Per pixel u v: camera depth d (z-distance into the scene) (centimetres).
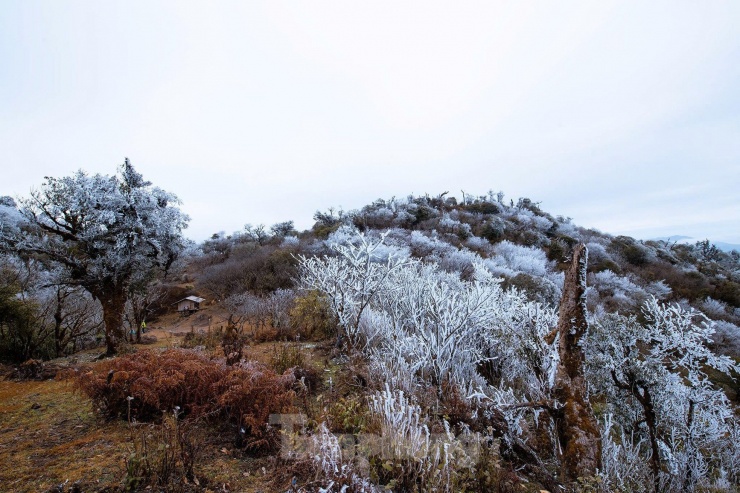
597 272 2505
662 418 405
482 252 2498
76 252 906
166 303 2038
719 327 1536
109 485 259
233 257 2436
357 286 678
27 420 390
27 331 789
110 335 827
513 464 365
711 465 452
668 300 2164
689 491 376
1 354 755
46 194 864
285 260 1992
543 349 427
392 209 3784
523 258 2303
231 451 325
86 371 407
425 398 425
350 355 615
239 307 1445
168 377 382
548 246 3072
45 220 891
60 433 355
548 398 379
